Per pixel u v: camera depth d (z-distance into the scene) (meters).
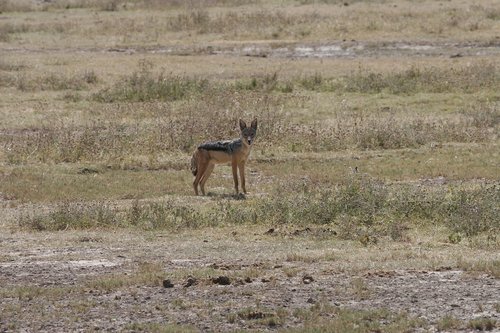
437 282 31.70
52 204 48.16
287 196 46.62
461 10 115.25
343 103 74.69
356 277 32.38
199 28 112.81
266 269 33.81
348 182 48.50
